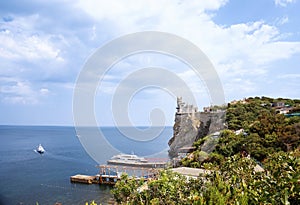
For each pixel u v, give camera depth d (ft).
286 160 10.61
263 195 9.59
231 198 11.03
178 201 14.75
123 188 17.38
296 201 9.19
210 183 14.51
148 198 15.34
